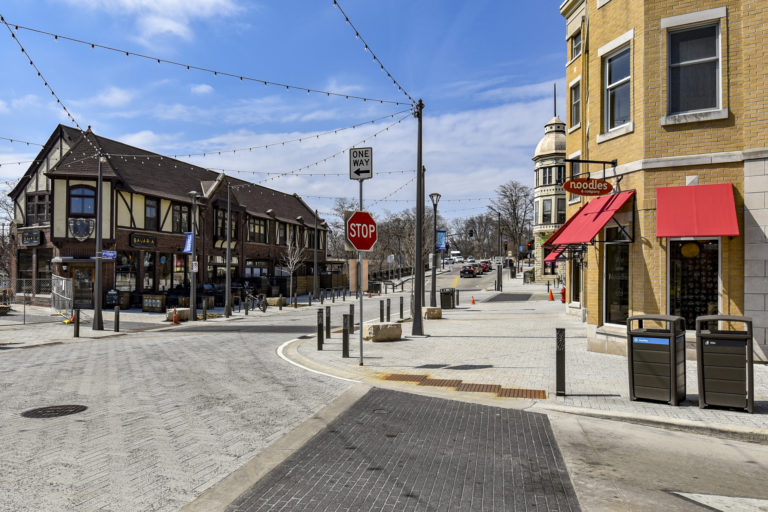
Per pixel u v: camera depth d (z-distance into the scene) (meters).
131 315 26.05
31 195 32.47
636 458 5.47
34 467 5.05
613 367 10.22
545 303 29.75
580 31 20.36
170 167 38.12
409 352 12.27
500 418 6.88
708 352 7.12
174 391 8.41
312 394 8.21
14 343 15.55
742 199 10.09
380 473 4.97
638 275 11.06
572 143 21.00
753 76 10.00
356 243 10.54
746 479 4.95
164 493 4.46
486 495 4.49
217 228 38.91
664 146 10.77
